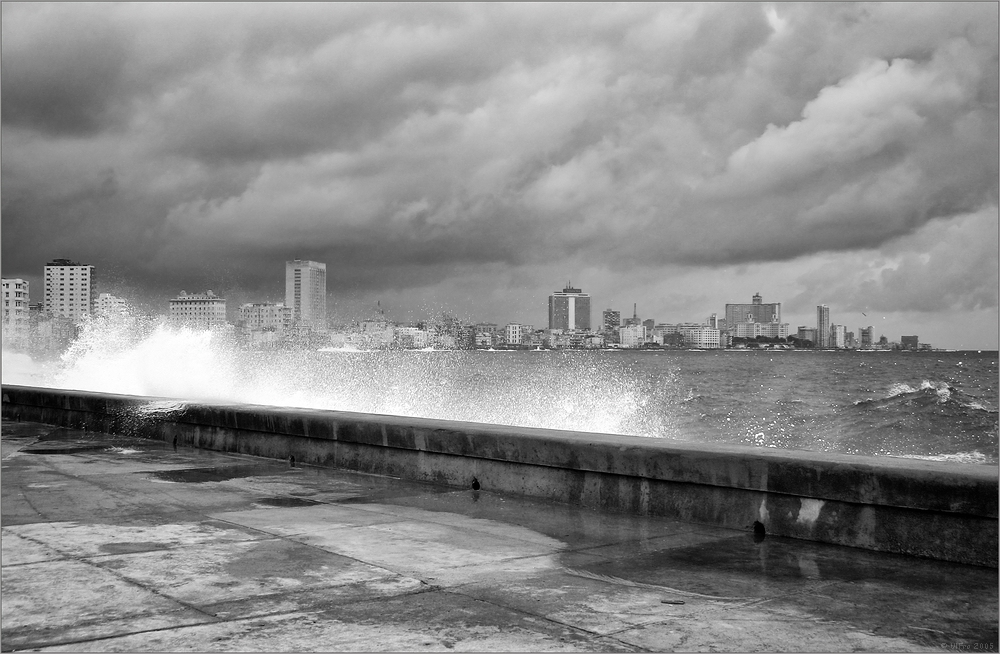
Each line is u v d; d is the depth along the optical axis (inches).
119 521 231.9
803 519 211.8
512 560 187.8
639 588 165.3
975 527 185.8
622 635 135.9
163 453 398.6
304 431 358.6
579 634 136.3
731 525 224.5
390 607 150.7
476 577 172.7
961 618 146.7
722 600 157.0
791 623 143.3
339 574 174.1
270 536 212.5
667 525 229.0
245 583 166.7
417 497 274.4
